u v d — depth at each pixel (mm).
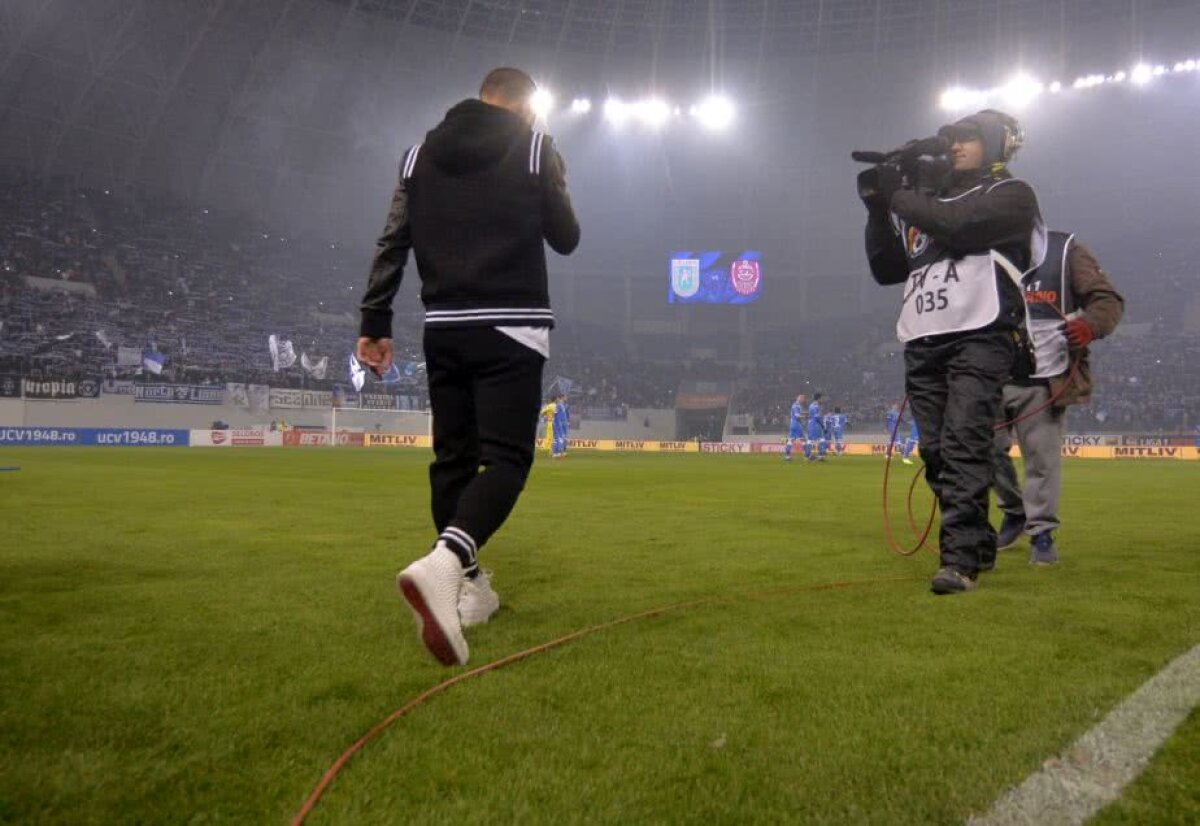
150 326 33562
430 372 2510
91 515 5582
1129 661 2006
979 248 3211
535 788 1300
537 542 4414
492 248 2359
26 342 29578
